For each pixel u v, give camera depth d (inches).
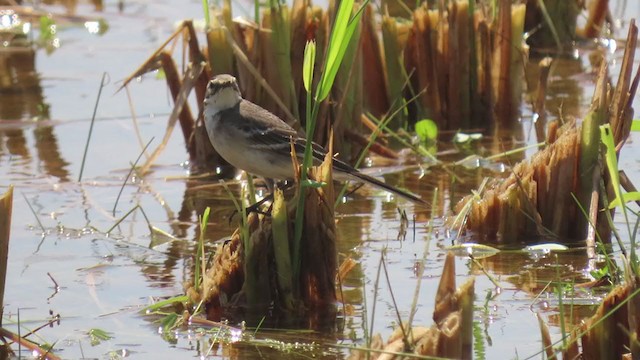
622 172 493.4
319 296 424.2
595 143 480.7
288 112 570.6
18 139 653.9
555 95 700.7
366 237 499.8
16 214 537.3
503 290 431.2
